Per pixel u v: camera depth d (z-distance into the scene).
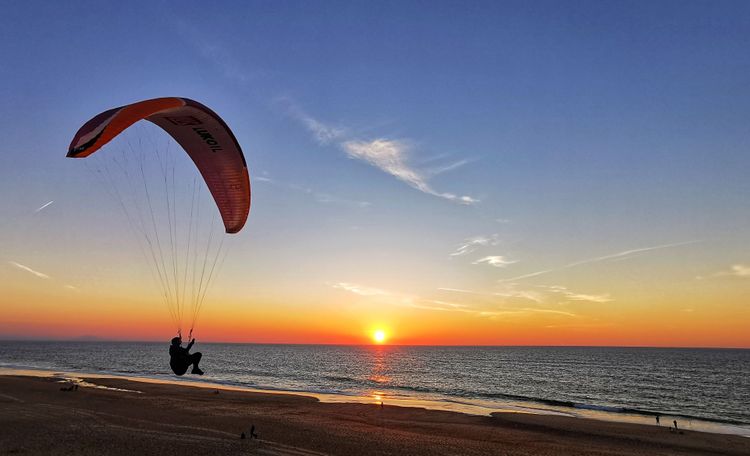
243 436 19.73
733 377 81.19
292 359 133.75
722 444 23.08
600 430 25.95
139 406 28.59
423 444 20.91
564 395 50.81
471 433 24.06
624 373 89.69
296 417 26.84
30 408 25.56
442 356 181.25
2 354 127.81
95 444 17.39
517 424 27.22
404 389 52.34
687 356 197.00
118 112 8.48
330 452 18.55
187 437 19.45
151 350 189.50
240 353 183.50
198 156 13.07
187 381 53.38
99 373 63.75
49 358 108.75
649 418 33.72
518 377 76.88
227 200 13.92
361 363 118.62
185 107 10.48
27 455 15.47
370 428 24.28
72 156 7.70
